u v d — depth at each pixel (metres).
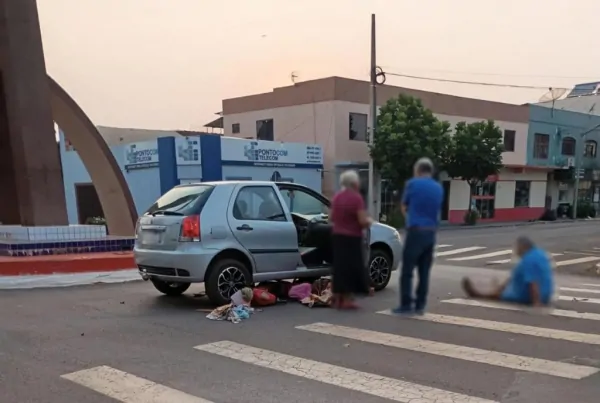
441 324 6.42
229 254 7.35
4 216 13.23
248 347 5.44
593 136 42.16
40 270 9.91
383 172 25.97
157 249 7.32
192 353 5.23
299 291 7.80
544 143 38.22
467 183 32.75
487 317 6.81
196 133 34.12
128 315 6.87
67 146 31.38
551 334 5.98
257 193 7.79
